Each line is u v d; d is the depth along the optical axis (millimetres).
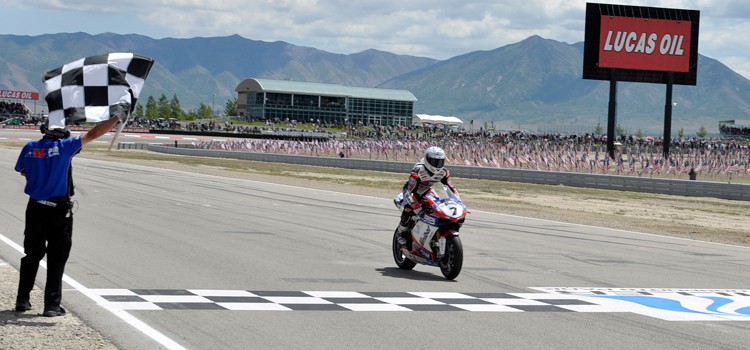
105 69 9734
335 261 16359
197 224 22641
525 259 17766
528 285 14281
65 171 10258
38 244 10422
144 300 11719
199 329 10062
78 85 9695
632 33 76500
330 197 36875
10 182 37062
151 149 104938
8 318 10297
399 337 9938
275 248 18000
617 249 20672
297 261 16141
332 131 180250
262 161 87625
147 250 16969
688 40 77312
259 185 44750
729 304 13047
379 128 167125
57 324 10094
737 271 17391
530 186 55344
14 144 94875
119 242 18109
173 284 13117
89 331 9797
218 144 102562
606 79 76688
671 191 50531
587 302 12766
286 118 199000
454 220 14500
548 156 72125
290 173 62469
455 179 62125
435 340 9844
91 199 29844
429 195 14891
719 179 67562
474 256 17891
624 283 14930
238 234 20469
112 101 9711
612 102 76562
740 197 46719
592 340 10094
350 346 9430
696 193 49125
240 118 196000
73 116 9602
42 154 10148
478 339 9961
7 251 16109
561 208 36750
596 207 38438
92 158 74000
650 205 41094
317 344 9477
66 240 10453
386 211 29734
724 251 21422
